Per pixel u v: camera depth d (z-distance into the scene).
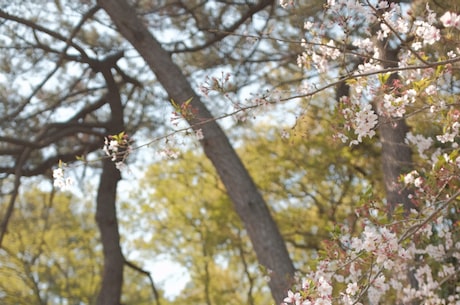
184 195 14.88
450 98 4.73
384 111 4.13
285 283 7.14
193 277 15.24
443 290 6.17
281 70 9.37
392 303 6.29
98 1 7.91
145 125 10.33
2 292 14.53
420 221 4.21
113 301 9.76
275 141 12.95
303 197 13.27
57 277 16.31
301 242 13.83
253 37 4.12
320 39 4.14
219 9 8.99
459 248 5.58
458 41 3.81
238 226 13.68
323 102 9.20
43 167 10.12
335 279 5.10
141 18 9.30
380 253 3.59
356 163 12.62
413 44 3.97
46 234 15.41
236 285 15.24
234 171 7.60
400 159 7.15
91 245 16.47
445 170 4.01
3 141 9.12
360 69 4.07
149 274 11.08
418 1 4.72
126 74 10.06
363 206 4.23
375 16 3.94
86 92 10.09
